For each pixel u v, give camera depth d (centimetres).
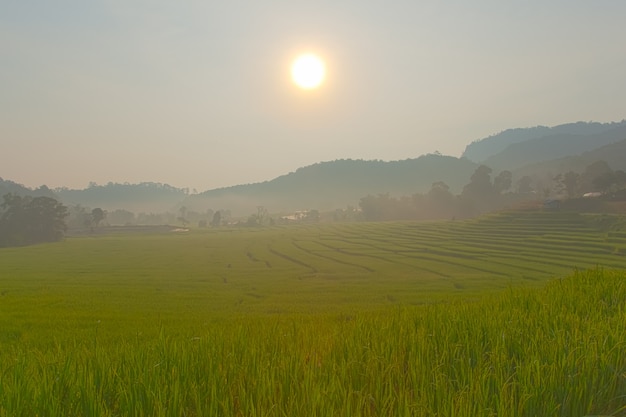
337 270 7669
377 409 576
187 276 6919
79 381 645
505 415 532
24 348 1585
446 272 7069
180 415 548
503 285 5372
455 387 649
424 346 790
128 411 568
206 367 718
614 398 623
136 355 802
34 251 11538
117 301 4038
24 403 580
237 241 14375
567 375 644
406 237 13512
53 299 3744
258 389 609
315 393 568
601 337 784
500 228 12588
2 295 4278
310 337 991
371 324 1066
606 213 11862
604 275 1712
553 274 6172
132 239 15662
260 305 4025
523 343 811
